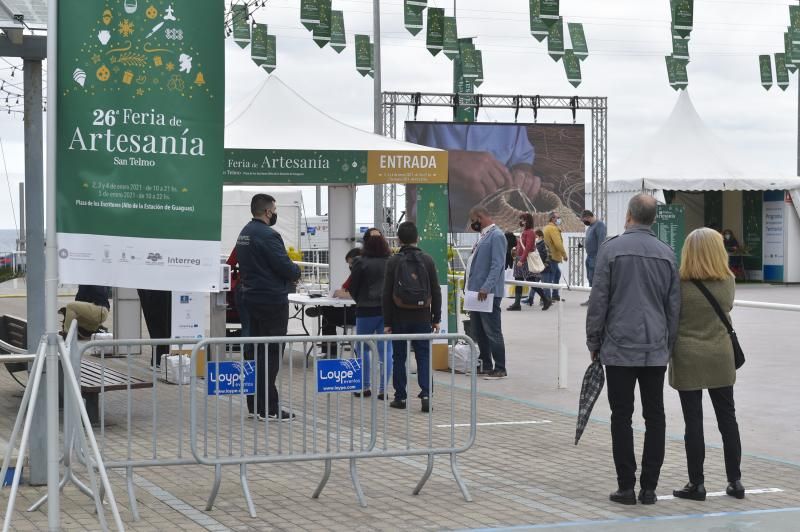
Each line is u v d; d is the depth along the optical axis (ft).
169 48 25.12
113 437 34.78
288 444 29.48
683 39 78.79
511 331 75.41
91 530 25.53
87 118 24.90
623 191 120.57
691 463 29.17
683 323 29.12
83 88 24.86
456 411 43.11
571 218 126.82
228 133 51.21
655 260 28.35
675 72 88.69
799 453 35.99
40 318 29.78
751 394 47.55
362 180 51.52
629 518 27.20
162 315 54.65
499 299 52.19
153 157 25.13
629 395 28.60
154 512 27.53
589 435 38.52
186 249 25.32
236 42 80.84
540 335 72.64
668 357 28.53
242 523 26.55
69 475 27.86
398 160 51.72
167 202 25.21
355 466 29.04
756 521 26.89
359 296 44.78
